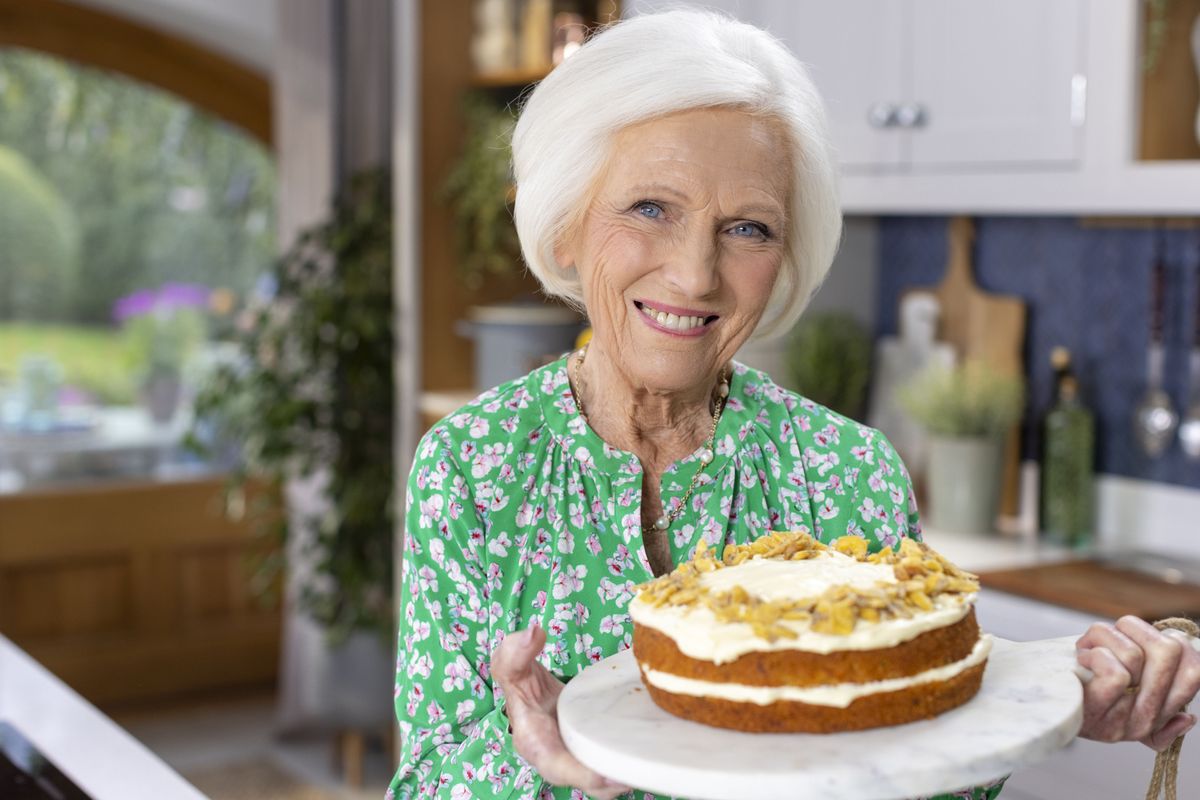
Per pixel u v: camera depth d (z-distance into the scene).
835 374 3.04
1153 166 2.28
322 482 3.96
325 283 3.81
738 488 1.19
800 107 1.09
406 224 3.45
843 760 0.82
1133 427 2.73
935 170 2.64
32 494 4.34
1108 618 2.21
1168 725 1.01
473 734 1.10
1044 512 2.74
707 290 1.05
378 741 4.26
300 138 3.91
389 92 3.84
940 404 2.76
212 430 4.68
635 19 1.10
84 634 4.47
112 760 1.47
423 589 1.14
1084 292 2.83
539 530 1.14
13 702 1.66
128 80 4.46
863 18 2.74
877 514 1.21
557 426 1.16
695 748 0.84
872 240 3.23
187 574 4.63
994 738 0.84
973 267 3.03
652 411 1.16
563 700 0.95
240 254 4.98
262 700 4.59
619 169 1.07
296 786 3.89
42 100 4.64
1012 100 2.49
